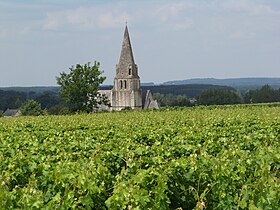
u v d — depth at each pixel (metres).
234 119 26.31
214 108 57.94
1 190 7.58
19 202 7.48
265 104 64.81
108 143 14.76
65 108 84.44
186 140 15.89
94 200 8.29
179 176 9.36
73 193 7.88
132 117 36.78
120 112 55.19
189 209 9.42
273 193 8.09
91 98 86.06
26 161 10.98
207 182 9.34
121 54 119.88
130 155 11.71
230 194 8.92
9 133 20.61
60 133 19.78
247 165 9.77
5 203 7.39
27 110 95.62
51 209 7.55
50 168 10.22
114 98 119.12
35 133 20.41
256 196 8.16
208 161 9.71
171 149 12.95
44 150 14.29
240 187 9.06
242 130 19.83
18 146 14.84
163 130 19.45
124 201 7.61
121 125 25.02
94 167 9.56
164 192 8.66
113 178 9.51
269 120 24.19
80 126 25.48
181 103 146.50
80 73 84.69
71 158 12.34
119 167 11.78
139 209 7.52
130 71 118.62
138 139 17.92
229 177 9.05
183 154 12.73
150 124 25.56
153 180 8.56
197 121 26.30
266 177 8.68
